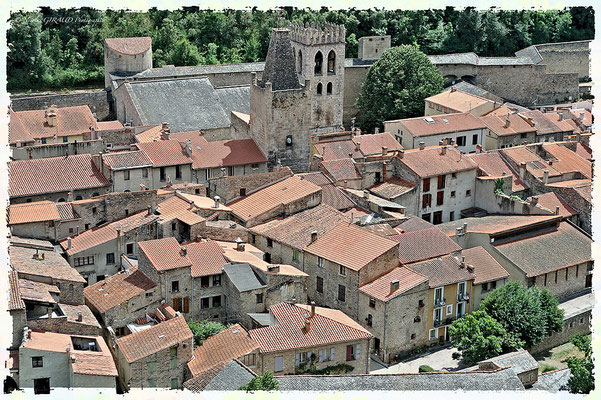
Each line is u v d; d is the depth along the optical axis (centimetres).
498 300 12781
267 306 12606
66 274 12250
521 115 19600
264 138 16788
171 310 12194
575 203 15712
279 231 14238
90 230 14000
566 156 17638
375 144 17575
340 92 19225
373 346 12650
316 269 13412
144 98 18838
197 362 11219
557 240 14700
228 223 14375
